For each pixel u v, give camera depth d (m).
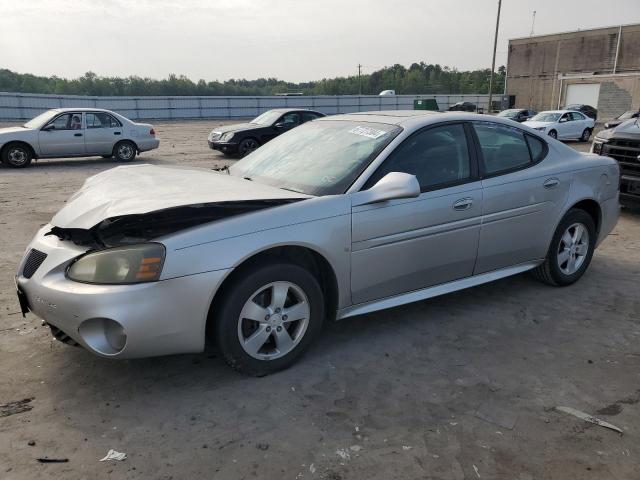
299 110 16.34
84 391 3.06
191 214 2.93
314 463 2.46
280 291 3.14
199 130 31.50
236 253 2.91
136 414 2.84
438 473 2.40
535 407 2.91
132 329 2.74
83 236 3.05
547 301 4.39
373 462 2.47
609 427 2.73
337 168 3.59
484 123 4.11
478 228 3.91
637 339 3.73
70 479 2.35
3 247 6.02
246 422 2.77
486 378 3.21
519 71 51.47
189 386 3.12
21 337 3.70
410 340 3.70
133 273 2.75
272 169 3.93
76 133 14.05
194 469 2.42
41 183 10.93
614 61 43.31
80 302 2.74
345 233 3.28
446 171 3.79
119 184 3.47
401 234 3.52
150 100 45.03
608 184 4.83
